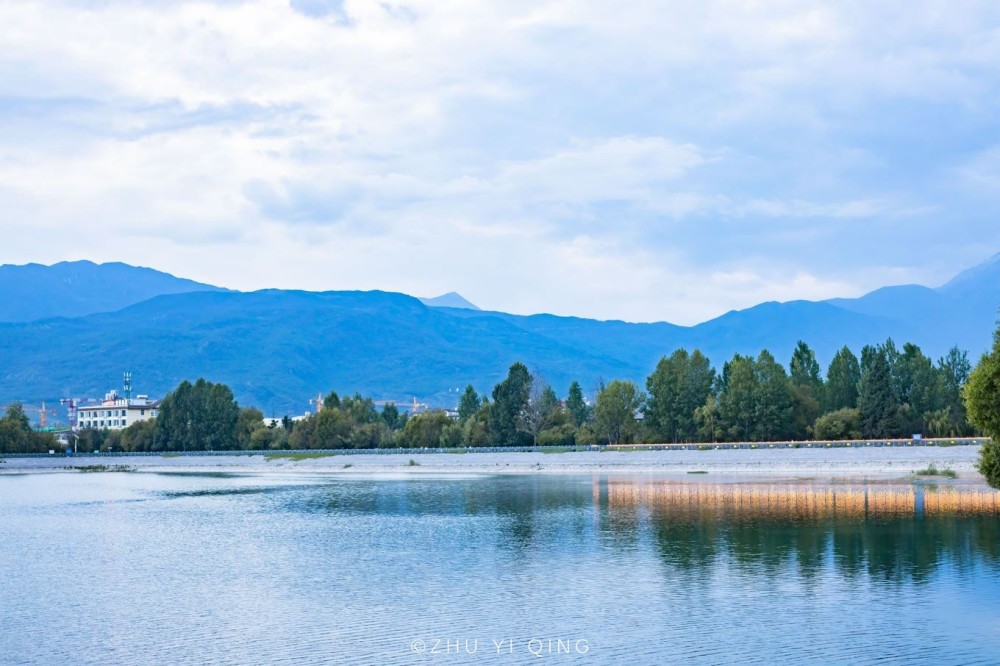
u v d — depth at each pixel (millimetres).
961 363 174125
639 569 67125
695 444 174875
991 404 75500
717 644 48438
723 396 182000
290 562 75312
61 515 116375
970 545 72250
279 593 63094
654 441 191750
